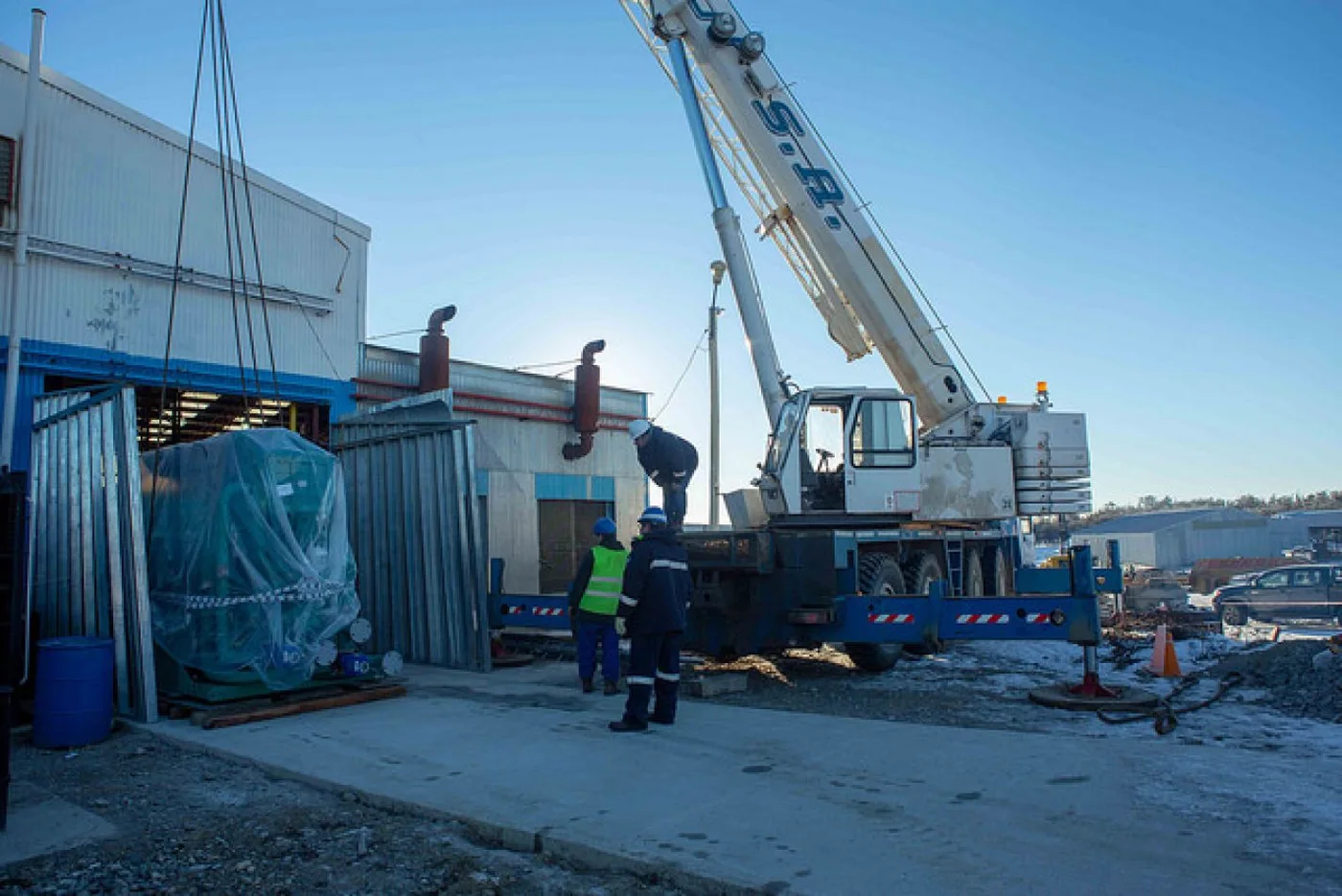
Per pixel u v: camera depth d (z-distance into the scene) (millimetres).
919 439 12273
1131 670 10062
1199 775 5199
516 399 18062
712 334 20484
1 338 11234
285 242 14523
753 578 9469
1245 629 18328
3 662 5883
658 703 6988
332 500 8297
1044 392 13406
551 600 10703
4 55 11398
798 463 10578
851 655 10086
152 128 12883
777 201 13172
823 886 3711
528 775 5535
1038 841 4176
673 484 9555
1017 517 13336
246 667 7645
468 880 4047
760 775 5426
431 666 10859
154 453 8875
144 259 12633
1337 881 3646
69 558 8719
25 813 5121
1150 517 72062
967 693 8688
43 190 11688
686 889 3906
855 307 12930
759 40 12547
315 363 14789
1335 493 120062
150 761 6348
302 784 5668
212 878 4160
